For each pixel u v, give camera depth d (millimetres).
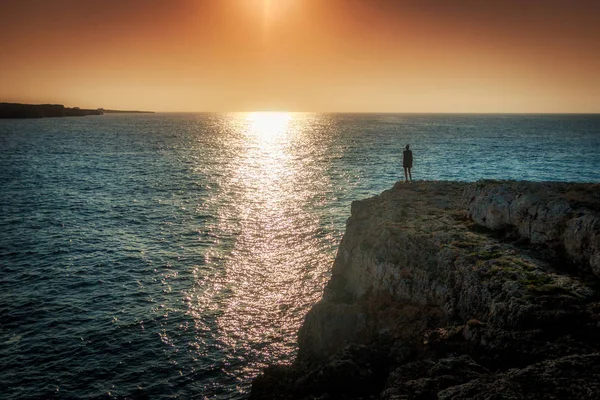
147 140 136500
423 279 16672
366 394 13188
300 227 39156
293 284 27781
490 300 13773
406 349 14438
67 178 64625
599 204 16250
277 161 85062
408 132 180375
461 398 9727
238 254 32812
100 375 18969
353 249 21719
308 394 13586
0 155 90562
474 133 171125
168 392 18047
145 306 24938
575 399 8812
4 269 29734
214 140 140750
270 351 20844
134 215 43750
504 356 11500
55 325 22750
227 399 17672
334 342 18109
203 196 52312
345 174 68188
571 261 14961
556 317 11922
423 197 25031
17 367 19344
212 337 21969
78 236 37000
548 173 69438
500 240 17734
